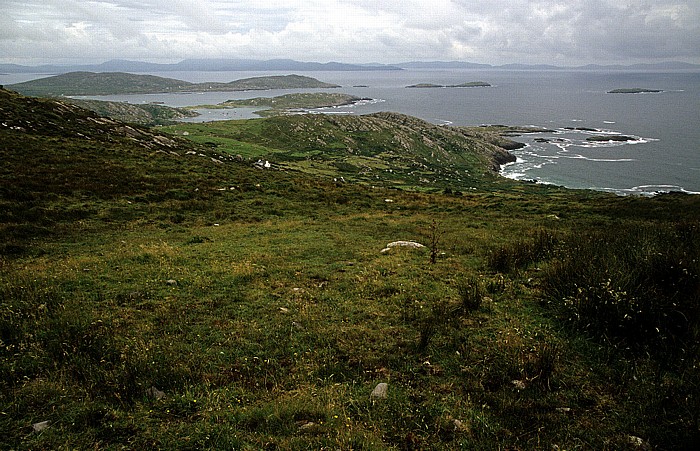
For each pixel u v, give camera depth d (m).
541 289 11.78
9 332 8.44
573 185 116.56
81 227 21.58
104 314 9.77
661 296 9.16
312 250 18.16
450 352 8.37
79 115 62.41
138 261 15.09
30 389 6.59
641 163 142.38
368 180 102.44
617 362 7.76
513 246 16.73
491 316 10.12
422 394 6.94
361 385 7.27
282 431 5.88
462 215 32.25
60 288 11.65
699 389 6.64
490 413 6.42
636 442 5.75
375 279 13.32
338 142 188.62
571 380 7.29
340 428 5.91
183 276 13.27
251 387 7.14
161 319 9.79
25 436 5.57
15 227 19.38
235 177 42.94
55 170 32.44
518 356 7.87
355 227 25.02
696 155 153.00
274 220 27.25
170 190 32.69
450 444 5.75
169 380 7.08
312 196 37.44
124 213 25.58
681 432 5.83
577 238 16.81
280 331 9.35
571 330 9.00
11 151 35.34
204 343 8.70
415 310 10.53
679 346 7.89
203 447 5.51
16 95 62.50
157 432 5.76
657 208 35.00
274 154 132.12
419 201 41.00
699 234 15.93
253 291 12.05
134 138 59.44
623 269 10.60
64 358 7.59
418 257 16.56
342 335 9.16
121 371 7.22
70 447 5.39
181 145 68.44
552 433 5.97
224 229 23.27
